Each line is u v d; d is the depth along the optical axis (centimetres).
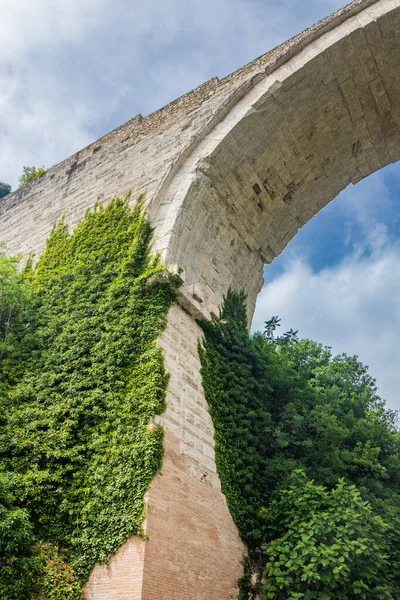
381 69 2000
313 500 1442
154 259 1600
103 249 1773
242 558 1399
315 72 1950
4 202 2505
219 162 1870
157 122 2144
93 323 1558
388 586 1312
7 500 1114
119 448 1241
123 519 1124
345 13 1952
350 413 2236
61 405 1380
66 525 1170
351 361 2777
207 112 1995
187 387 1461
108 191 1997
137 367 1380
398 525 1562
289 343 2795
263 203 2166
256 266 2266
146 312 1485
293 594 1229
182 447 1323
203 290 1823
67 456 1267
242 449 1627
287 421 1862
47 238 2033
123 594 1028
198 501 1303
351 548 1251
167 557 1112
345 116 2116
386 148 2292
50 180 2341
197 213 1817
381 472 1917
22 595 1002
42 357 1548
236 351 1881
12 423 1365
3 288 1708
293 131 2067
